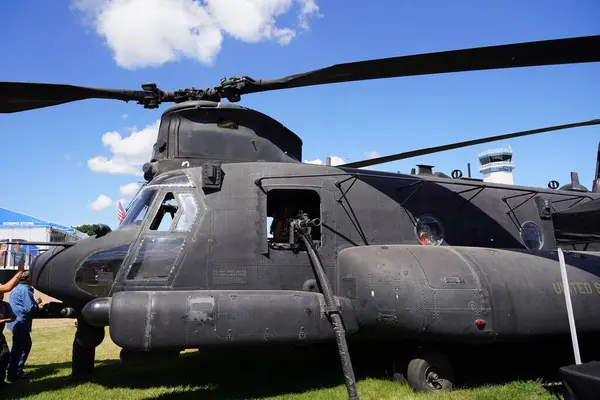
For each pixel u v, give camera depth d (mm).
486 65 5094
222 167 6871
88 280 6195
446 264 6008
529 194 8867
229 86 6676
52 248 6758
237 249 6473
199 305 5391
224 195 6668
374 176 7457
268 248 6598
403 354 6383
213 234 6449
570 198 9133
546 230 8648
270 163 7090
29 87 5906
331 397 5852
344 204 7191
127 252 6238
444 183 7914
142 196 6824
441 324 5629
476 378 6770
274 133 7676
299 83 6273
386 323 5941
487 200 8367
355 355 8336
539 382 6250
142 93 6914
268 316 5570
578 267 6719
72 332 13836
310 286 6605
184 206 6539
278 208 7699
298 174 7055
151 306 5266
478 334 5664
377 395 5848
